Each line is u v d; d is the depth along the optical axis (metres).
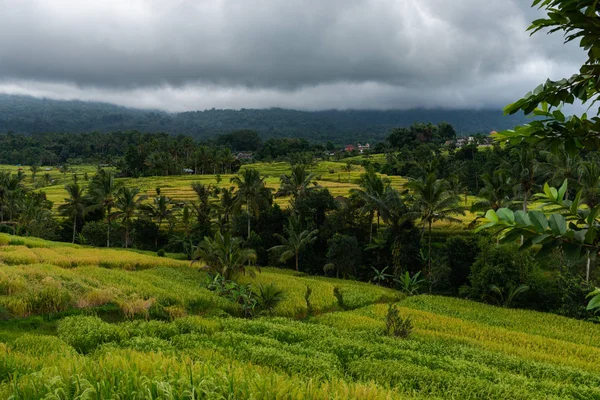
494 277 36.50
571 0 2.58
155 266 41.97
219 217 57.94
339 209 49.97
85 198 60.09
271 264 51.38
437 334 24.80
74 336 17.56
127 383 4.59
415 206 41.62
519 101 3.11
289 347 17.25
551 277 38.97
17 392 4.68
